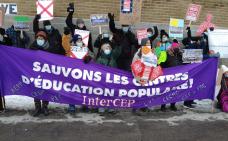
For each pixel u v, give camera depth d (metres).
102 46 7.44
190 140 6.63
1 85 7.17
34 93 7.18
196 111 7.99
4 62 7.08
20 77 7.13
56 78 7.18
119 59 8.06
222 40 10.27
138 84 7.39
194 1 10.59
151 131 6.87
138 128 6.96
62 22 9.75
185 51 7.63
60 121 7.08
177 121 7.39
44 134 6.55
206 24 9.62
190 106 8.15
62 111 7.57
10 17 9.52
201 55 7.67
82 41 7.60
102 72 7.26
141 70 7.31
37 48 7.17
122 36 8.29
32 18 9.59
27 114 7.32
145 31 8.17
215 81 7.80
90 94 7.32
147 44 7.34
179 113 7.82
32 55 7.07
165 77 7.50
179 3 10.46
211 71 7.75
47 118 7.18
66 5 9.71
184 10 10.53
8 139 6.33
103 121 7.18
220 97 8.09
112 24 8.44
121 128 6.92
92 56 8.47
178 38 9.33
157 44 8.35
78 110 7.67
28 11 9.60
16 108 7.57
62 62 7.15
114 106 7.45
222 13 10.96
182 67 7.57
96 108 7.74
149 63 7.31
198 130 7.04
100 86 7.30
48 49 7.32
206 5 10.74
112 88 7.34
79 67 7.20
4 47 7.04
